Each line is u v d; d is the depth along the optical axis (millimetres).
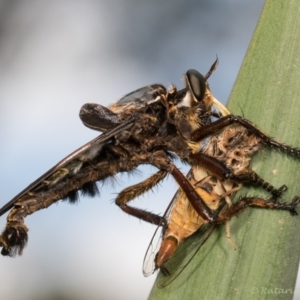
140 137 210
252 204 192
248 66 194
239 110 194
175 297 193
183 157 210
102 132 211
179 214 197
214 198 198
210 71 212
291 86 193
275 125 193
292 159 193
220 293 191
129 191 208
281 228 191
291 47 192
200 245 194
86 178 211
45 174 209
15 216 209
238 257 192
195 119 210
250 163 195
